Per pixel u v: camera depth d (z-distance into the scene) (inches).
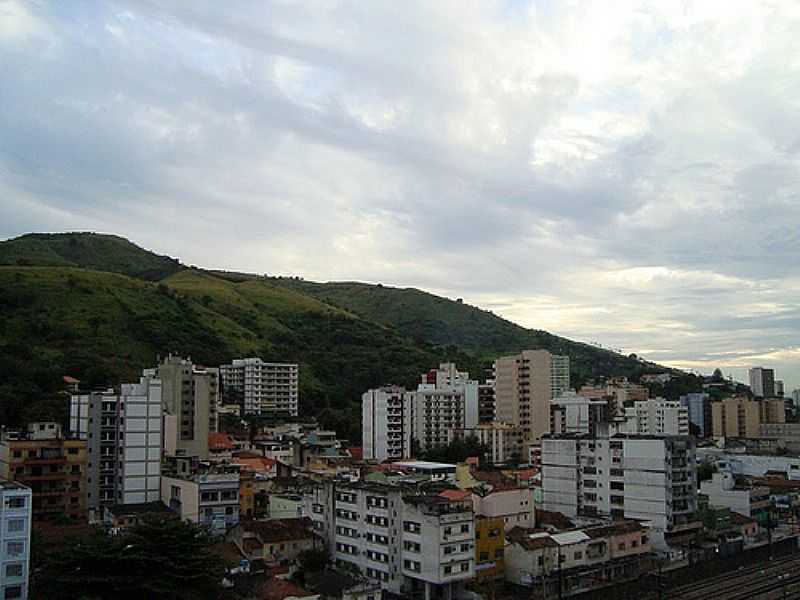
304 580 4010.8
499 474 6983.3
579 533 4736.7
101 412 5255.9
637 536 4958.2
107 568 3467.0
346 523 4532.5
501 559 4461.1
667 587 4576.8
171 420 6830.7
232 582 3786.9
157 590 3371.1
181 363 7593.5
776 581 4800.7
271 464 6806.1
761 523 6515.8
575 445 5940.0
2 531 3410.4
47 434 5236.2
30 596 3489.2
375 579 4266.7
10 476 4847.4
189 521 4018.2
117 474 5255.9
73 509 5044.3
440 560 3966.5
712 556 5305.1
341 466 6855.3
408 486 4916.3
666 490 5374.0
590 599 4170.8
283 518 4953.3
